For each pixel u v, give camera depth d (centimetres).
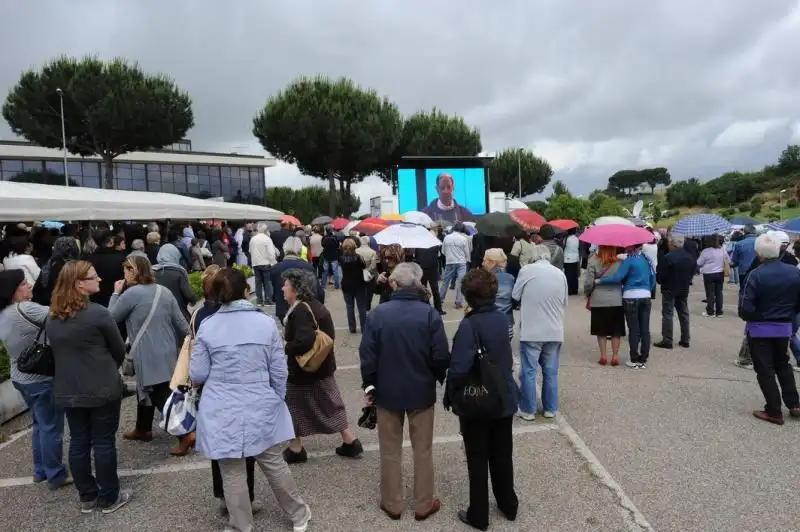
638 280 675
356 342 848
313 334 400
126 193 1291
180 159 4638
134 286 450
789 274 491
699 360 721
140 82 2967
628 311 680
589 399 572
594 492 381
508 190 6016
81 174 4175
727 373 660
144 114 2927
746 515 348
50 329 351
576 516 352
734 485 387
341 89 3647
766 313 497
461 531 338
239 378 308
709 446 452
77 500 388
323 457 446
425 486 350
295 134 3519
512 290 525
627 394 585
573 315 1056
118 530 348
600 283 686
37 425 402
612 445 457
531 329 506
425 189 2538
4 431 520
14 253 761
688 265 771
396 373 340
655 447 452
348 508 367
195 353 310
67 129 3000
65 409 360
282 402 329
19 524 356
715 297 1041
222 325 312
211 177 4844
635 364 683
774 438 466
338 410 432
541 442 467
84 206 909
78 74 2855
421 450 349
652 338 852
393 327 341
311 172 3938
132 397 612
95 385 350
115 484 371
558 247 909
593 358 738
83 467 366
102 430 363
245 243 1758
